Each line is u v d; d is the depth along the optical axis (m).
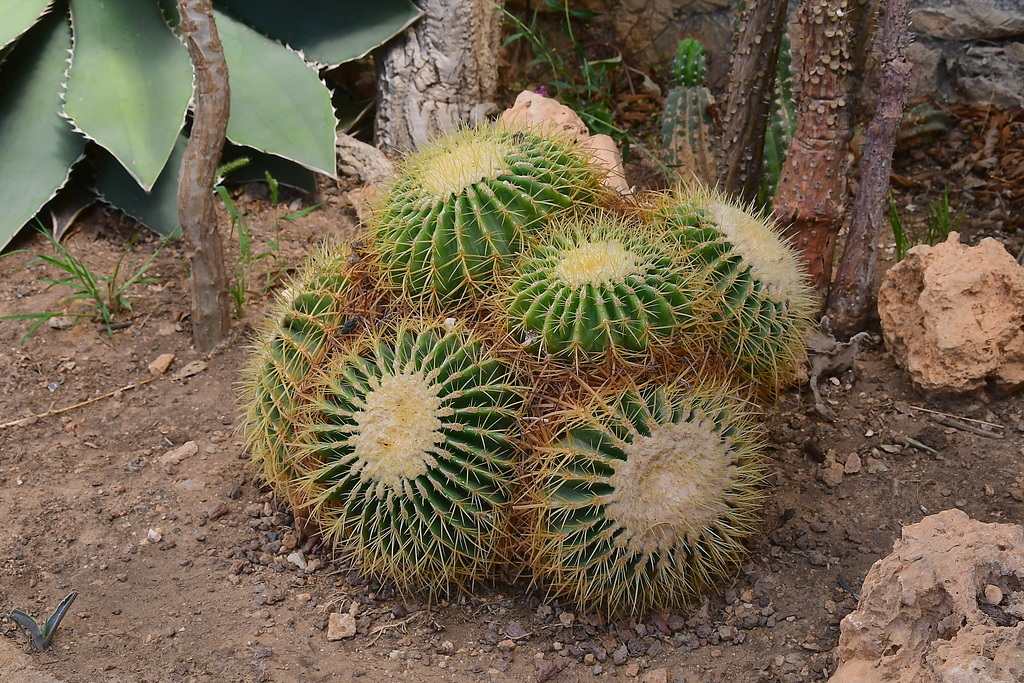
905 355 2.20
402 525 1.81
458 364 1.81
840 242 2.51
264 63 2.60
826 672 1.76
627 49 3.15
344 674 1.81
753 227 1.96
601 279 1.80
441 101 2.73
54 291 2.43
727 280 1.92
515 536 1.84
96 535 2.01
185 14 2.15
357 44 2.70
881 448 2.10
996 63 2.71
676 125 2.62
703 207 1.97
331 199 2.69
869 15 2.12
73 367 2.30
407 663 1.83
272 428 1.92
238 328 2.38
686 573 1.87
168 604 1.92
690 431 1.79
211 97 2.20
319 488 1.86
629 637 1.86
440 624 1.89
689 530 1.79
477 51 2.72
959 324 2.11
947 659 1.60
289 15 2.71
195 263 2.28
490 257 1.87
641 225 1.97
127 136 2.42
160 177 2.54
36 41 2.53
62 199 2.56
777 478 2.06
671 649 1.84
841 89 2.15
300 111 2.59
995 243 2.14
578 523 1.78
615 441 1.76
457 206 1.86
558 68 3.12
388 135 2.79
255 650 1.84
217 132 2.23
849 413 2.17
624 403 1.79
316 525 2.00
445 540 1.81
